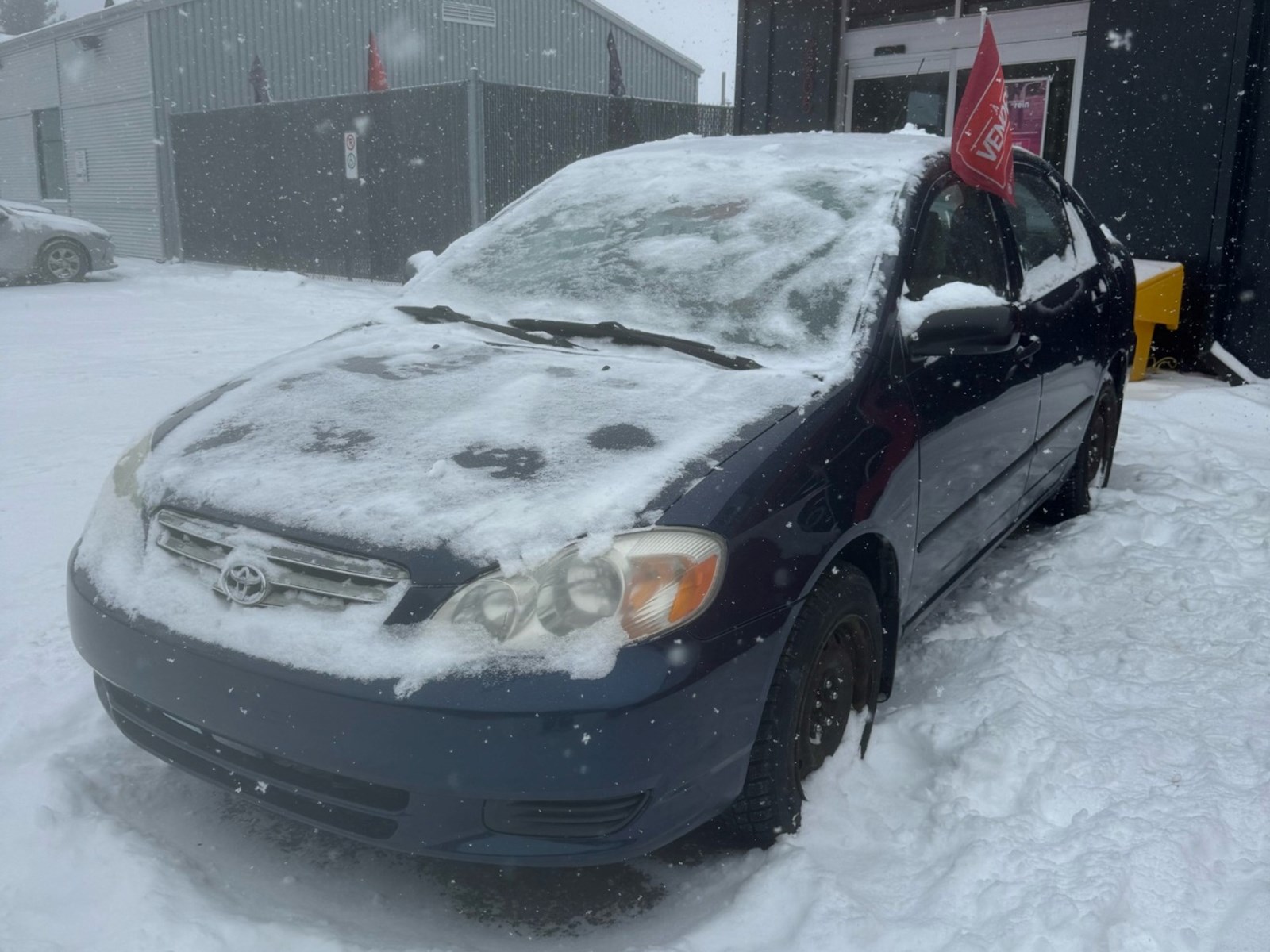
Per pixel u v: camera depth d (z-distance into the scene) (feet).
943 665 11.14
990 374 10.83
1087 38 26.00
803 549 7.69
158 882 7.50
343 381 9.32
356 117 49.96
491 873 8.07
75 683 10.41
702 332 9.68
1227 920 7.19
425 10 73.97
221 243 61.05
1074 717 9.85
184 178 63.26
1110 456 16.52
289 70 69.51
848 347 9.07
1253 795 8.57
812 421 8.23
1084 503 15.44
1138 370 24.68
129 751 9.41
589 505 7.09
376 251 50.70
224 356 29.09
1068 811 8.46
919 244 10.27
